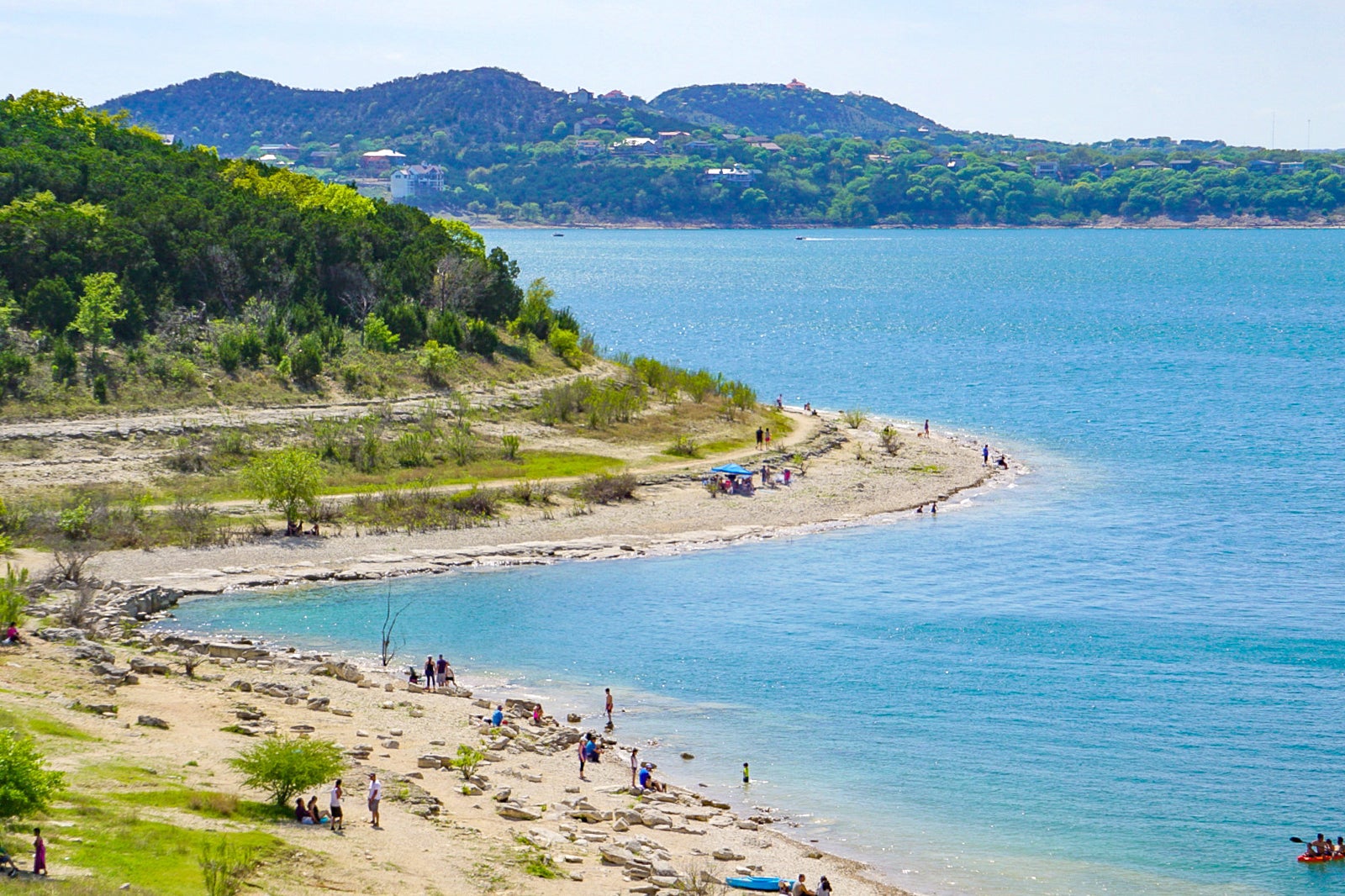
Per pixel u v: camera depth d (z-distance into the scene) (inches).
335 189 6692.9
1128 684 2586.1
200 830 1568.7
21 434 3878.0
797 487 4254.4
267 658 2554.1
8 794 1411.2
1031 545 3622.0
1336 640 2827.3
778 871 1808.6
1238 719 2407.7
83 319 4424.2
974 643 2829.7
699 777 2166.6
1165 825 2007.9
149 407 4234.7
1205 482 4379.9
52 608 2704.2
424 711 2324.1
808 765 2222.0
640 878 1685.5
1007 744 2308.1
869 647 2810.0
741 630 2920.8
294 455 3572.8
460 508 3784.5
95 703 2039.9
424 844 1676.9
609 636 2883.9
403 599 3125.0
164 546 3378.4
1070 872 1860.2
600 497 4015.8
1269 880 1851.6
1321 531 3740.2
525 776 2060.8
